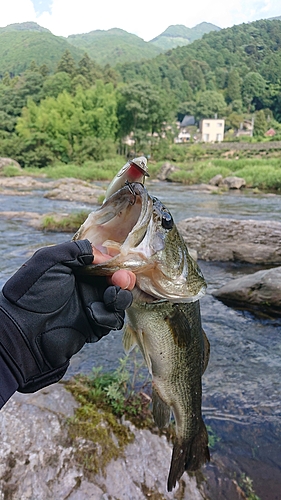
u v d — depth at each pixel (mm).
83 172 7469
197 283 406
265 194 4863
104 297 311
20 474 493
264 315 1150
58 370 305
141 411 632
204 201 4027
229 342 981
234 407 715
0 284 1390
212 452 608
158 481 535
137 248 343
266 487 554
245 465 588
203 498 531
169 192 5027
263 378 815
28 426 550
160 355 416
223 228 1860
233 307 1217
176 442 466
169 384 436
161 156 11117
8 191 4582
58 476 500
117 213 356
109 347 923
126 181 359
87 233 350
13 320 278
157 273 364
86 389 660
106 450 546
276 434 652
